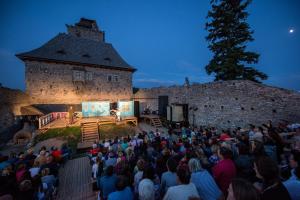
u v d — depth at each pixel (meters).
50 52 21.28
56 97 20.84
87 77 23.12
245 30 14.27
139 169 3.74
